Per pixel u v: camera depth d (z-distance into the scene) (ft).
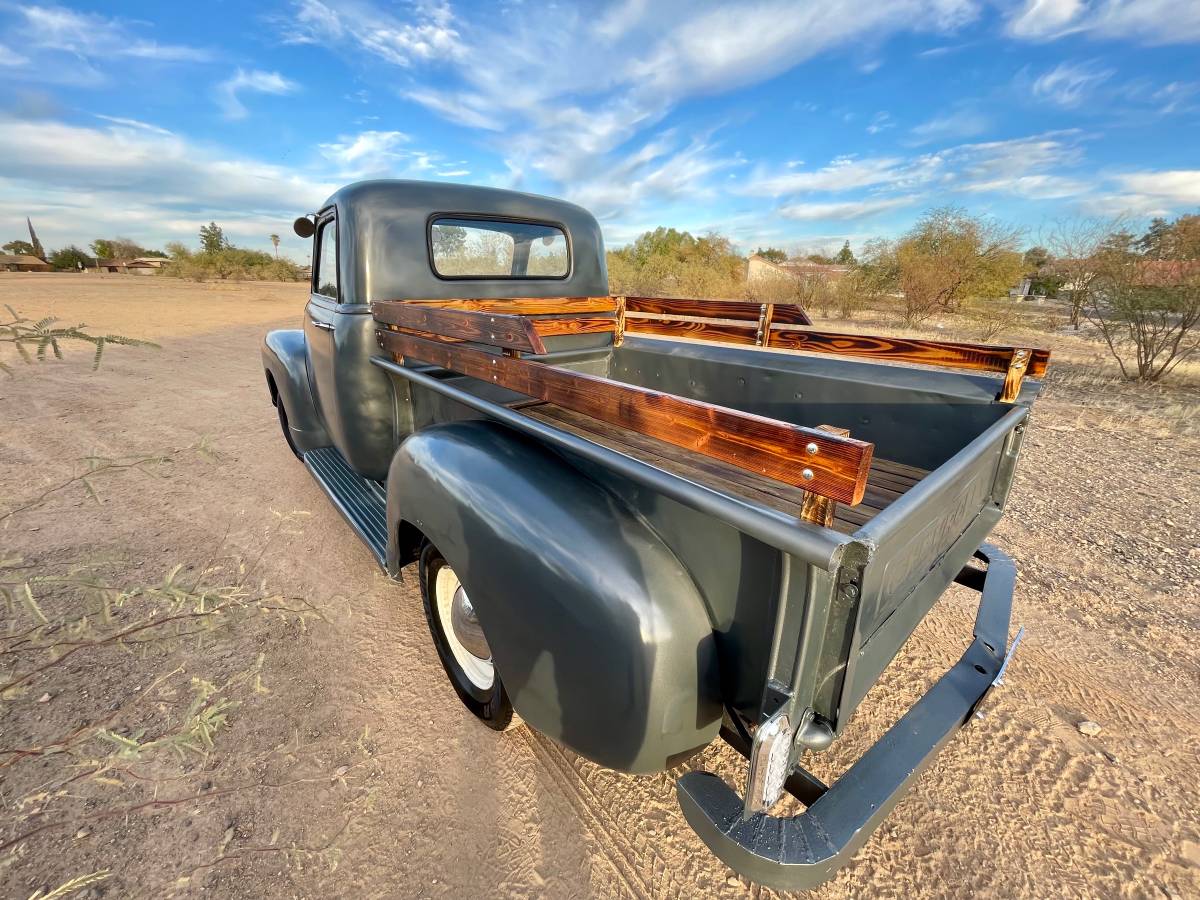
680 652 4.56
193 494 13.87
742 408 9.98
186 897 5.29
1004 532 12.57
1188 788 6.70
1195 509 13.73
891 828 6.25
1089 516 13.35
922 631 9.48
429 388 7.68
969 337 42.24
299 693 7.84
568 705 5.08
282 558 11.10
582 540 4.98
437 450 6.58
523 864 5.77
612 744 4.83
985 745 7.30
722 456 3.93
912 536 4.44
